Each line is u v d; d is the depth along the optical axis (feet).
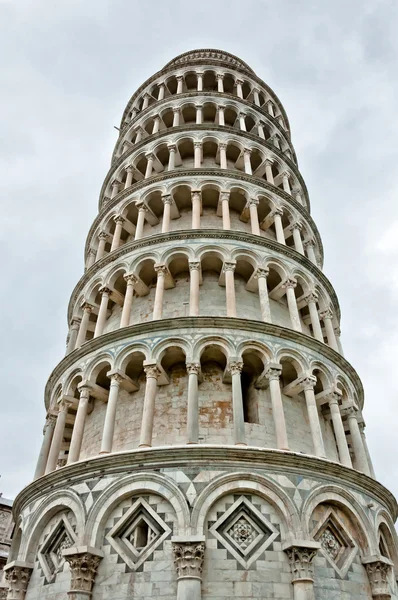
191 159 110.52
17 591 57.67
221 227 93.91
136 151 109.81
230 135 105.81
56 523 59.06
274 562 50.83
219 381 71.15
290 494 54.75
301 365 70.49
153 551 51.13
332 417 70.59
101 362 71.15
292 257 86.58
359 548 57.88
